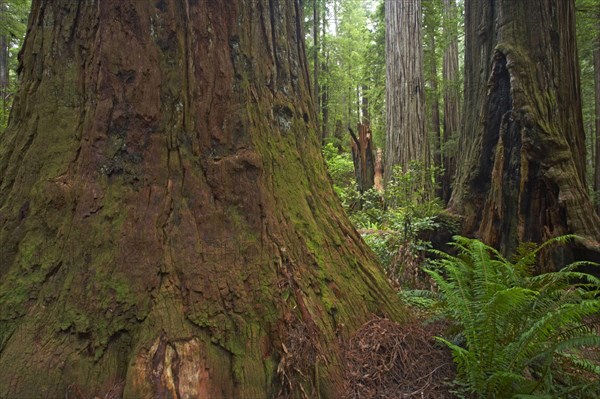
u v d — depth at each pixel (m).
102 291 1.98
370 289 2.85
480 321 2.53
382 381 2.35
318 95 21.59
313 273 2.51
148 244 2.09
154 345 1.90
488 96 6.86
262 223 2.38
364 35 26.73
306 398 2.05
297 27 3.14
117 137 2.23
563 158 5.85
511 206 6.23
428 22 15.66
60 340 1.89
